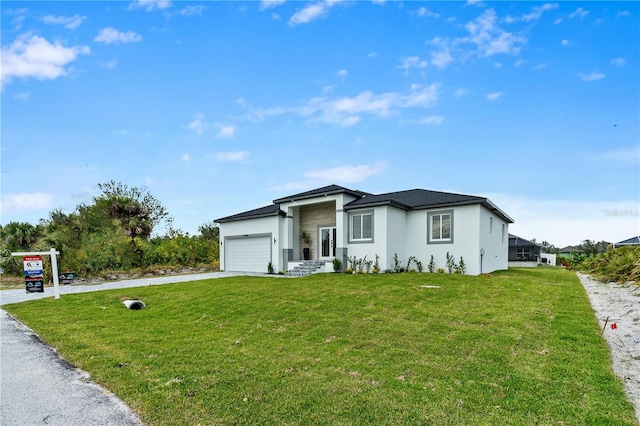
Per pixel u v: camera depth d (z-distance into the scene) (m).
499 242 21.33
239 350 6.07
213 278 17.67
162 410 3.93
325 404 3.98
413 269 17.88
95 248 20.86
